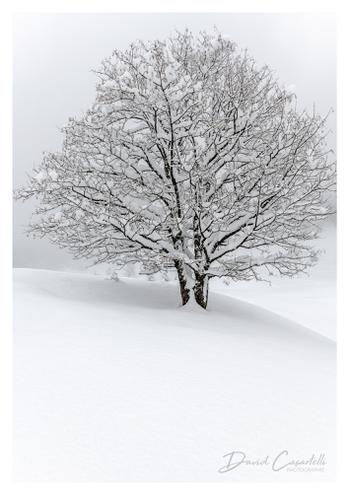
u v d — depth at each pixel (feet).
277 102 34.22
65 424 13.71
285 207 33.04
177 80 31.55
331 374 21.01
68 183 33.47
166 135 32.35
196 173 32.27
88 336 21.11
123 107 32.86
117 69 32.01
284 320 43.27
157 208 35.91
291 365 21.52
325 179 32.68
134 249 35.81
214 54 35.47
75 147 34.37
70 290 35.81
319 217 34.32
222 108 35.22
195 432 13.96
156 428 13.92
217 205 32.86
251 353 22.34
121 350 19.67
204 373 18.25
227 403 15.92
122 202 34.14
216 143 34.73
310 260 35.58
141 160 36.09
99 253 37.14
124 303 33.99
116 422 14.02
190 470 12.36
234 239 36.27
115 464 12.28
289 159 32.81
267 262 35.37
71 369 17.24
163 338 22.34
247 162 33.22
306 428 15.01
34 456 12.33
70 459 12.30
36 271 41.06
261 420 15.15
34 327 21.77
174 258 34.27
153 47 30.48
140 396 15.70
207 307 38.04
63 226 35.24
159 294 40.11
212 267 36.63
